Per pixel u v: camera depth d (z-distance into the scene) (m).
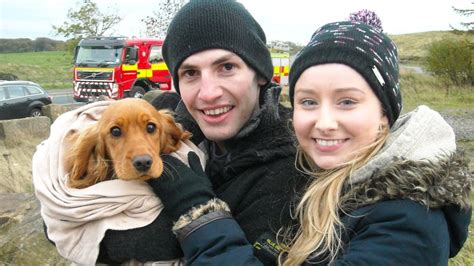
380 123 0.70
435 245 0.60
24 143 4.71
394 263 0.60
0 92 6.77
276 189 0.79
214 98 0.82
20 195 2.57
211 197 0.77
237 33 0.83
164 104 1.09
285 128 0.86
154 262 0.77
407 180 0.62
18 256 1.95
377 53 0.69
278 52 9.34
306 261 0.69
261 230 0.78
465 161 0.67
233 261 0.67
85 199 0.76
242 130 0.86
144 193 0.78
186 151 0.86
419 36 24.50
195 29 0.82
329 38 0.69
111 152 0.80
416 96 9.60
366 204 0.65
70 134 0.89
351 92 0.67
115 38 7.80
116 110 0.81
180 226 0.73
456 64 10.26
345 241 0.66
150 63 7.90
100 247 0.78
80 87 7.85
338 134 0.68
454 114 7.53
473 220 2.03
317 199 0.71
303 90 0.70
